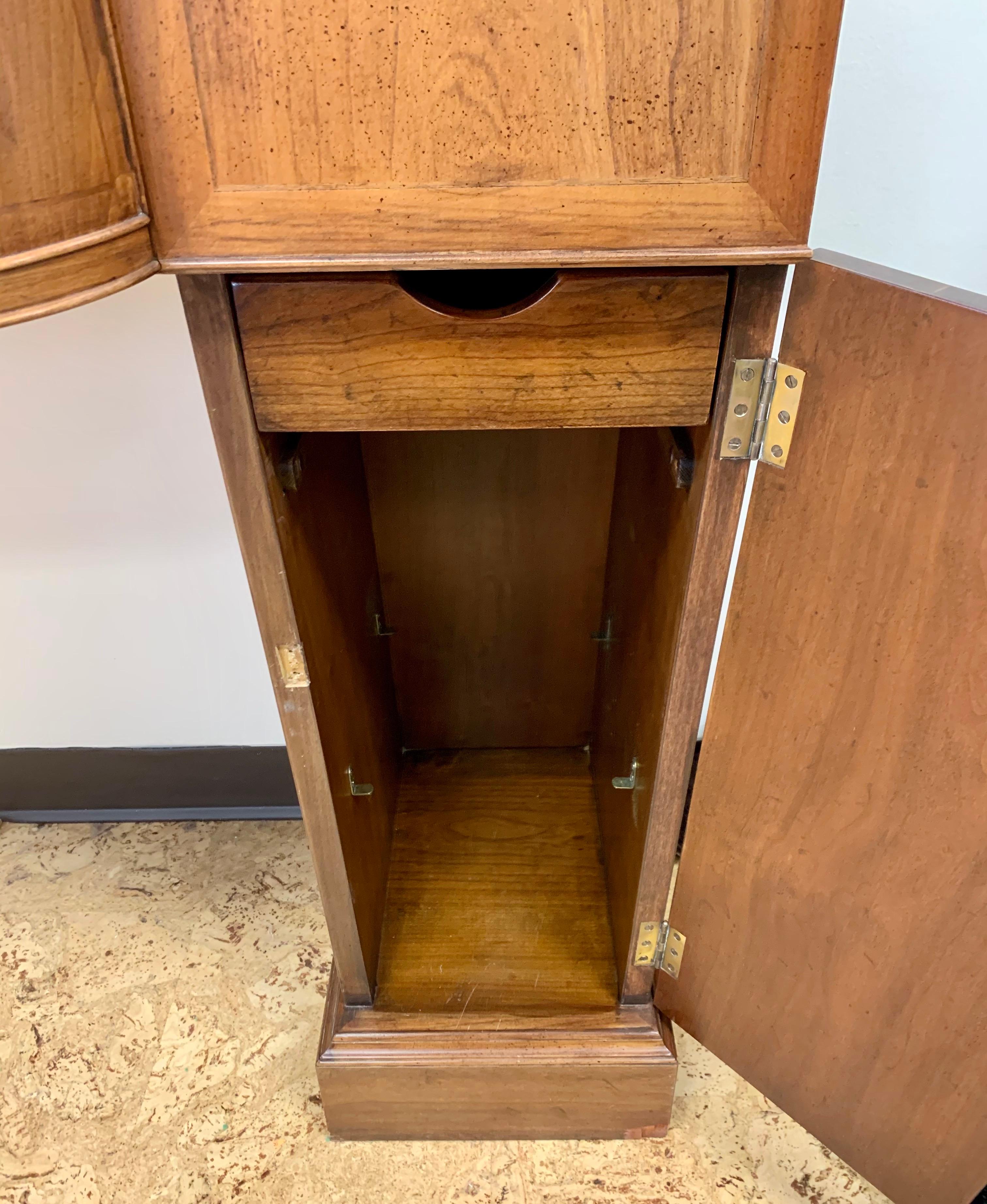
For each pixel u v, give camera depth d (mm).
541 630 1165
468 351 532
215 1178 892
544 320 522
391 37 422
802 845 694
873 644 578
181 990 1069
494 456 1003
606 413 562
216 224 466
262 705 1230
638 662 852
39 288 408
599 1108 900
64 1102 956
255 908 1176
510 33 422
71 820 1320
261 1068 989
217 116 439
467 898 1059
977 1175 721
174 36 417
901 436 510
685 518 651
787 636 622
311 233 470
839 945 712
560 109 441
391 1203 871
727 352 539
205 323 518
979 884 597
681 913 826
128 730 1250
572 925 1023
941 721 566
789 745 661
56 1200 874
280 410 554
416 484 1023
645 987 901
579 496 1039
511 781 1237
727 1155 913
